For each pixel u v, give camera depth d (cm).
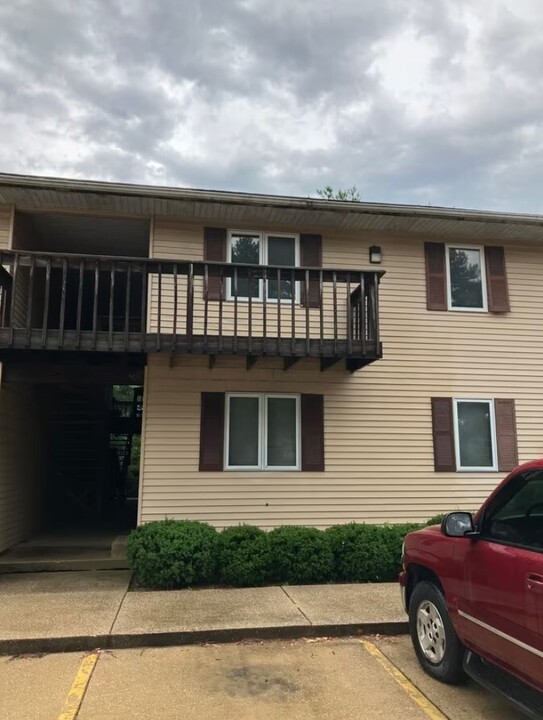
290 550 700
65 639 480
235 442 871
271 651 480
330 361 875
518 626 307
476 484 920
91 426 1273
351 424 902
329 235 944
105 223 918
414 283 956
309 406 892
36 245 970
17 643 473
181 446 847
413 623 442
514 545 329
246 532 711
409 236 968
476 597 353
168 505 830
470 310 966
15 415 920
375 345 812
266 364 891
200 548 684
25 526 999
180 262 774
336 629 523
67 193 814
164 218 893
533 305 990
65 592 648
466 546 371
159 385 855
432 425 924
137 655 469
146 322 852
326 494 877
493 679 349
